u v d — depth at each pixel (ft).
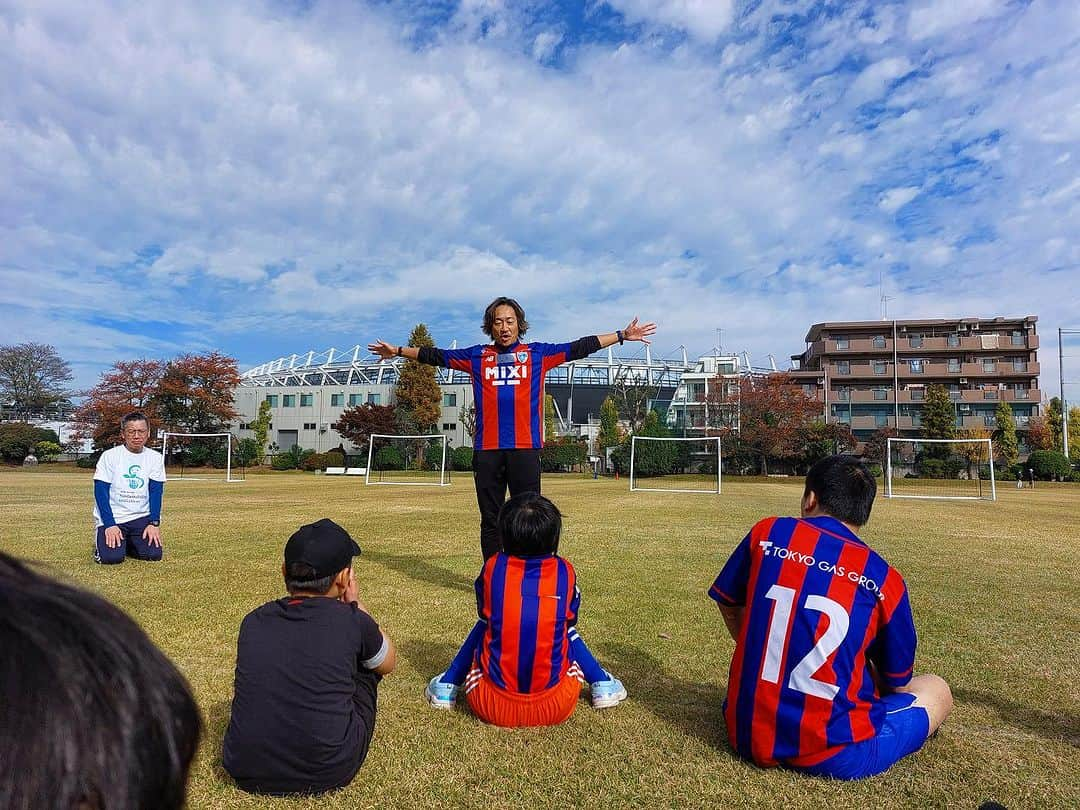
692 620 15.29
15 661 1.45
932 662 12.55
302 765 7.29
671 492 75.05
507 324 16.16
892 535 32.81
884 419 177.58
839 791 7.62
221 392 156.66
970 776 8.02
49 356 181.37
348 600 8.50
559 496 64.75
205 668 11.53
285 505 46.19
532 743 8.86
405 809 7.22
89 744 1.50
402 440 161.48
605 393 226.79
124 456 21.70
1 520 34.04
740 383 155.84
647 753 8.56
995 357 177.78
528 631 9.16
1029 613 16.44
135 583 18.24
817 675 7.82
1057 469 138.51
